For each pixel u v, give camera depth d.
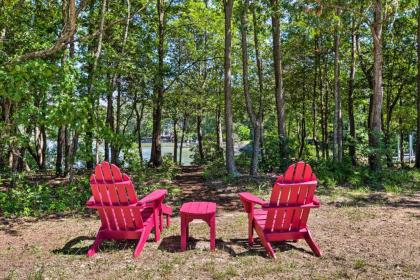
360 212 6.33
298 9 11.46
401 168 13.62
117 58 12.33
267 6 12.09
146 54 15.04
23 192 7.92
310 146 20.66
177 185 10.76
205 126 26.86
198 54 18.34
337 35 13.42
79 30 11.12
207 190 9.59
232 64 18.75
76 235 5.33
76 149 10.03
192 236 5.06
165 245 4.62
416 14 15.18
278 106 13.40
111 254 4.29
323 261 3.93
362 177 10.07
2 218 6.58
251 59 18.91
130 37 14.30
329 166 11.16
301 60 19.05
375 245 4.44
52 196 8.41
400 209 6.58
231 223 5.88
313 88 20.98
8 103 9.14
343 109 22.20
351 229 5.23
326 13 11.68
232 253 4.27
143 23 16.17
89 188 8.83
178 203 7.94
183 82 18.88
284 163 12.38
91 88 8.91
